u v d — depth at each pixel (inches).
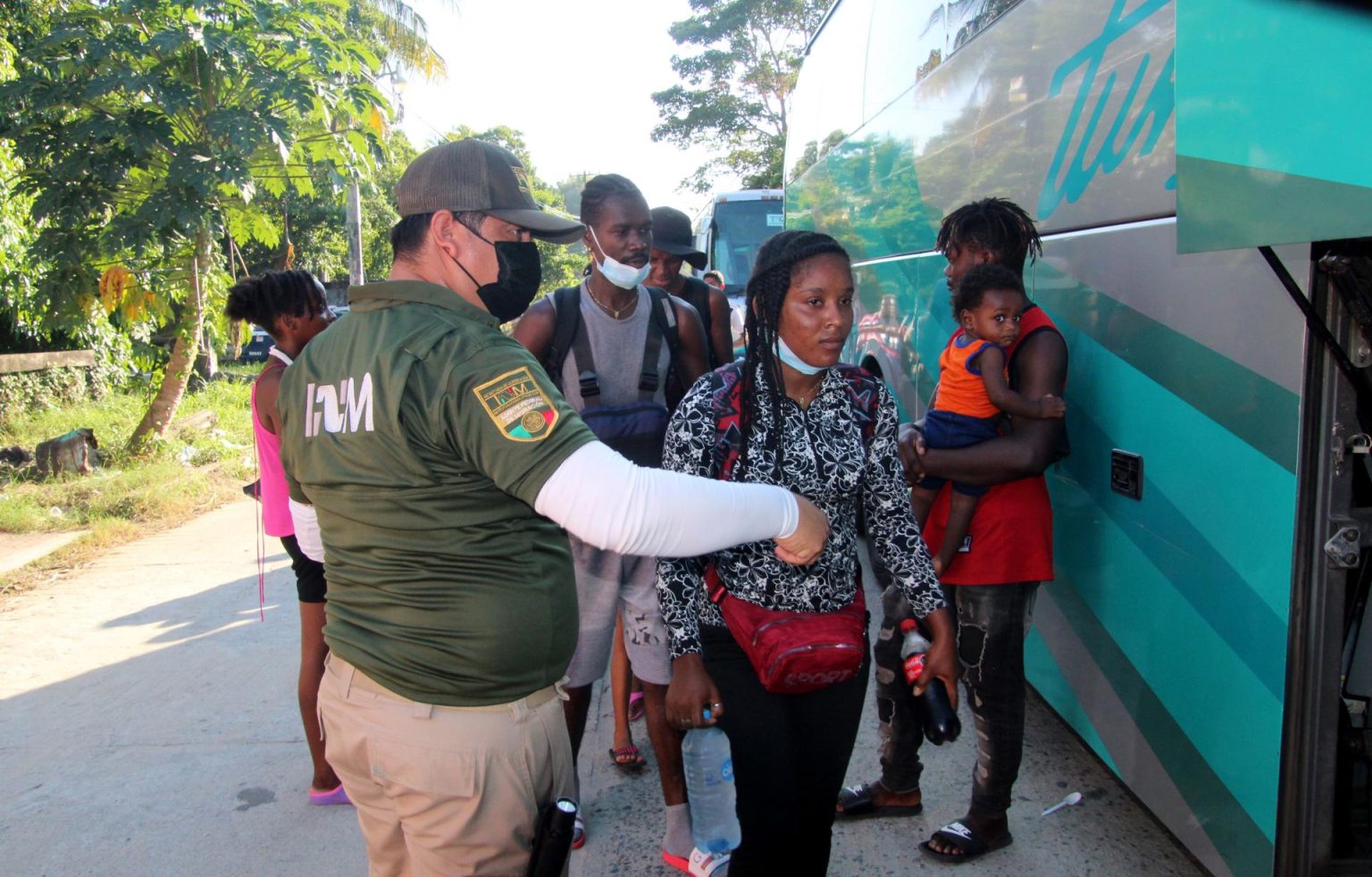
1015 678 111.3
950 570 109.5
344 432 63.2
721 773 91.5
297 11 352.8
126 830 133.6
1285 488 83.7
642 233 114.0
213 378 644.7
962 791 136.7
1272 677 86.0
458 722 64.3
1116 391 112.3
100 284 370.6
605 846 126.8
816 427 81.4
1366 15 58.6
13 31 410.6
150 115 323.6
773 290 78.5
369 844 73.9
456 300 66.1
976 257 114.0
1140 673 108.7
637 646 114.3
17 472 358.9
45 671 190.9
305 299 123.6
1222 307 91.9
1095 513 118.3
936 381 186.7
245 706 173.2
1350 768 91.5
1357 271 75.1
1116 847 121.4
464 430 60.3
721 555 81.3
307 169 386.6
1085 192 119.6
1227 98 62.7
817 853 84.9
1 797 142.9
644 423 117.4
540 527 67.7
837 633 77.1
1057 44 128.0
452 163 69.2
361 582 65.0
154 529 306.5
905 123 207.5
